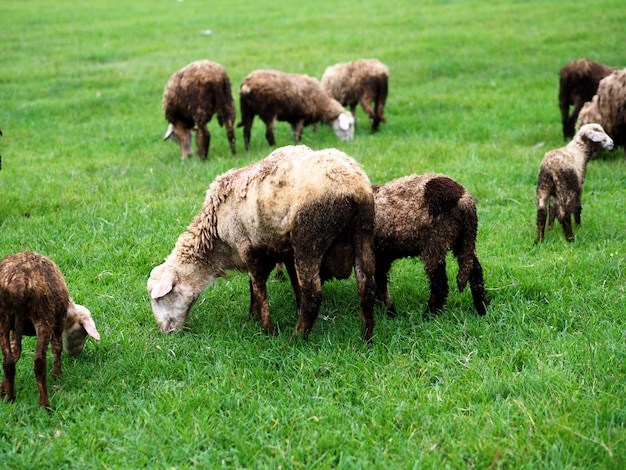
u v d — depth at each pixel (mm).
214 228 6484
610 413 4789
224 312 6879
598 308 6410
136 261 7844
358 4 28297
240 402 5273
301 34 22844
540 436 4629
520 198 9352
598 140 8094
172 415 5141
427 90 16219
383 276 6609
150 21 26375
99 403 5332
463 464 4465
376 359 5750
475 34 21312
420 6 26938
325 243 5777
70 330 5848
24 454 4711
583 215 8711
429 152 11328
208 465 4562
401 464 4488
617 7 23766
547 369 5355
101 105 16062
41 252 7992
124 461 4652
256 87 11727
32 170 11227
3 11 29500
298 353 5836
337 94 13711
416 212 6160
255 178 6098
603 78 11625
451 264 7453
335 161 5781
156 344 6215
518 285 6887
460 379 5430
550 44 19719
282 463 4570
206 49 21219
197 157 11484
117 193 9930
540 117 13523
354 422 4957
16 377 5676
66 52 21594
